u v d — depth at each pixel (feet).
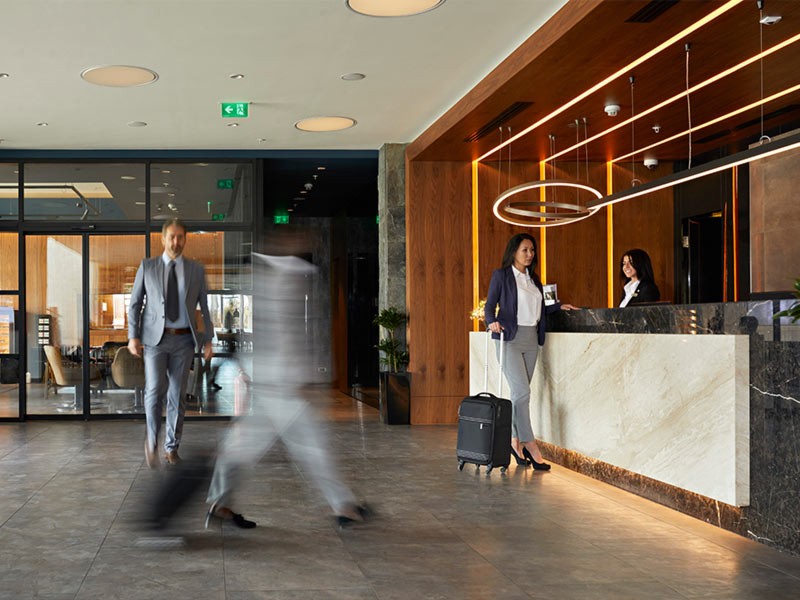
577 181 25.23
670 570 12.21
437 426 32.01
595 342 18.88
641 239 34.65
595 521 15.40
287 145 34.55
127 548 13.38
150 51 22.17
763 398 13.57
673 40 19.69
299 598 10.87
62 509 16.39
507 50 22.43
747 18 18.33
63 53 22.21
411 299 33.14
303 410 14.96
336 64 23.53
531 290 21.59
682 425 15.40
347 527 14.87
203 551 13.20
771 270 29.78
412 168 33.32
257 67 23.72
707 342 14.64
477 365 26.66
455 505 16.83
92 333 34.35
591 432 19.07
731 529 14.56
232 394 34.68
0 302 34.09
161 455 23.75
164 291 20.61
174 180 34.94
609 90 23.93
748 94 24.70
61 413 34.12
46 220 34.27
